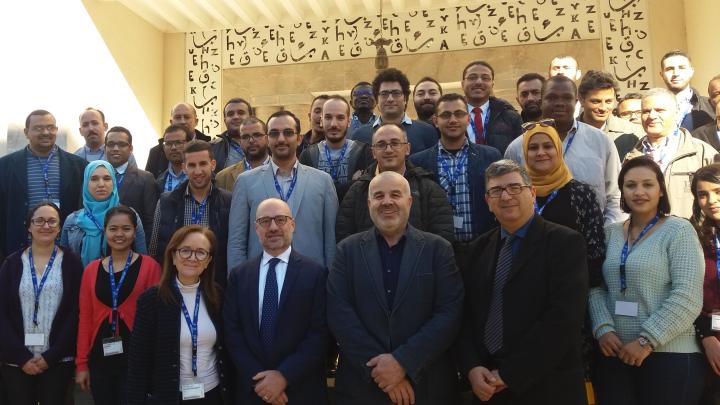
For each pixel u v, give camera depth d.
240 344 2.82
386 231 2.72
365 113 5.05
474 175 3.41
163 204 3.68
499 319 2.56
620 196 3.02
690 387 2.55
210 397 2.84
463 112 3.49
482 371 2.51
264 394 2.64
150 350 2.82
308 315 2.85
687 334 2.62
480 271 2.66
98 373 3.23
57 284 3.45
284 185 3.47
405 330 2.61
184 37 10.58
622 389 2.64
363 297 2.68
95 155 5.00
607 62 9.11
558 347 2.39
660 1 9.04
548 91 3.39
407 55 9.77
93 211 3.80
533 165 2.90
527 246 2.55
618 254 2.76
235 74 10.32
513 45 9.43
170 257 2.90
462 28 9.64
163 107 10.48
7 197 4.07
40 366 3.29
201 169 3.60
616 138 3.98
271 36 10.26
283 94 10.06
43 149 4.16
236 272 2.97
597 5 9.26
